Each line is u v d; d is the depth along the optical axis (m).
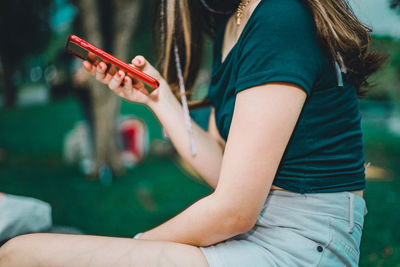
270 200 0.97
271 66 0.81
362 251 2.16
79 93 4.58
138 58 1.19
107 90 4.55
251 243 0.94
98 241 0.90
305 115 0.89
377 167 4.39
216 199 0.84
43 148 7.06
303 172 0.92
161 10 1.31
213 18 1.48
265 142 0.79
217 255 0.89
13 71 16.03
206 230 0.86
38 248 0.89
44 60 19.97
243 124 0.82
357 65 0.98
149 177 4.83
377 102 8.65
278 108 0.79
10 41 12.61
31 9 10.50
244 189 0.80
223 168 0.84
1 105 17.28
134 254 0.87
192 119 1.41
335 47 0.88
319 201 0.93
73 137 5.54
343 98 0.94
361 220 0.98
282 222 0.94
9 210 1.27
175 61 1.39
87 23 3.94
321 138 0.91
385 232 2.42
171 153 6.16
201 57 1.47
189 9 1.37
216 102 1.16
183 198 3.90
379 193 3.37
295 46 0.83
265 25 0.85
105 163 4.70
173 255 0.87
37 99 21.12
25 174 4.94
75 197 3.92
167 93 1.27
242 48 0.92
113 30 4.14
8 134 8.98
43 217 1.35
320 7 0.87
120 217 3.29
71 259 0.87
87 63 1.13
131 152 5.46
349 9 1.00
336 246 0.90
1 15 10.48
